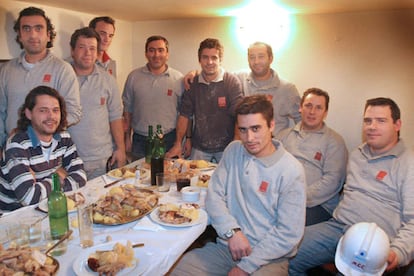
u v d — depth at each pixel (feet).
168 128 11.12
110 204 5.45
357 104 10.58
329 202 8.07
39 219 5.23
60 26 10.11
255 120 5.43
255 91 10.14
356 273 4.60
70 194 6.09
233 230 5.52
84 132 9.06
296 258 6.70
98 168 9.41
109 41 10.50
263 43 9.75
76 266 4.03
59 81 8.07
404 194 6.15
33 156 6.18
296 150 8.41
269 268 5.31
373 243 4.53
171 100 11.05
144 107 11.02
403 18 9.61
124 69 13.11
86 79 9.06
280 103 10.05
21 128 6.30
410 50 9.71
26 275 3.69
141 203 5.58
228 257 5.74
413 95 9.92
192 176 7.38
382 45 9.98
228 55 11.97
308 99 8.16
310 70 10.96
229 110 10.14
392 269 5.48
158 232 4.98
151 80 10.94
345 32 10.32
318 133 8.26
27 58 8.00
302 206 5.45
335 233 6.79
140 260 4.25
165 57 10.88
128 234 4.89
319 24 10.57
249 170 5.74
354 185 6.91
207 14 10.98
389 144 6.55
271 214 5.61
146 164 7.97
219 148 10.36
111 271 3.88
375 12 9.87
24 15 7.65
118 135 10.08
